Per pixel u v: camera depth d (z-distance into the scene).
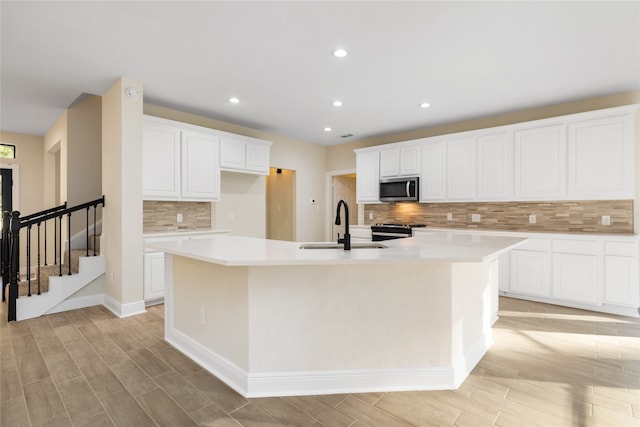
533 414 1.84
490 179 4.45
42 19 2.36
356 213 7.46
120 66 3.14
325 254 1.92
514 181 4.26
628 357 2.53
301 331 2.08
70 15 2.32
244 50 2.83
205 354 2.39
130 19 2.37
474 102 4.10
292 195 6.31
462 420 1.79
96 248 4.40
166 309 2.83
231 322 2.19
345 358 2.11
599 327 3.16
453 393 2.06
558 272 3.80
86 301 3.77
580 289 3.67
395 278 2.12
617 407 1.90
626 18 2.34
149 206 4.30
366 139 6.20
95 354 2.58
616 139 3.59
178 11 2.28
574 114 3.81
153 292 3.74
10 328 3.11
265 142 5.23
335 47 2.78
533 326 3.19
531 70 3.19
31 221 3.38
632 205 3.71
